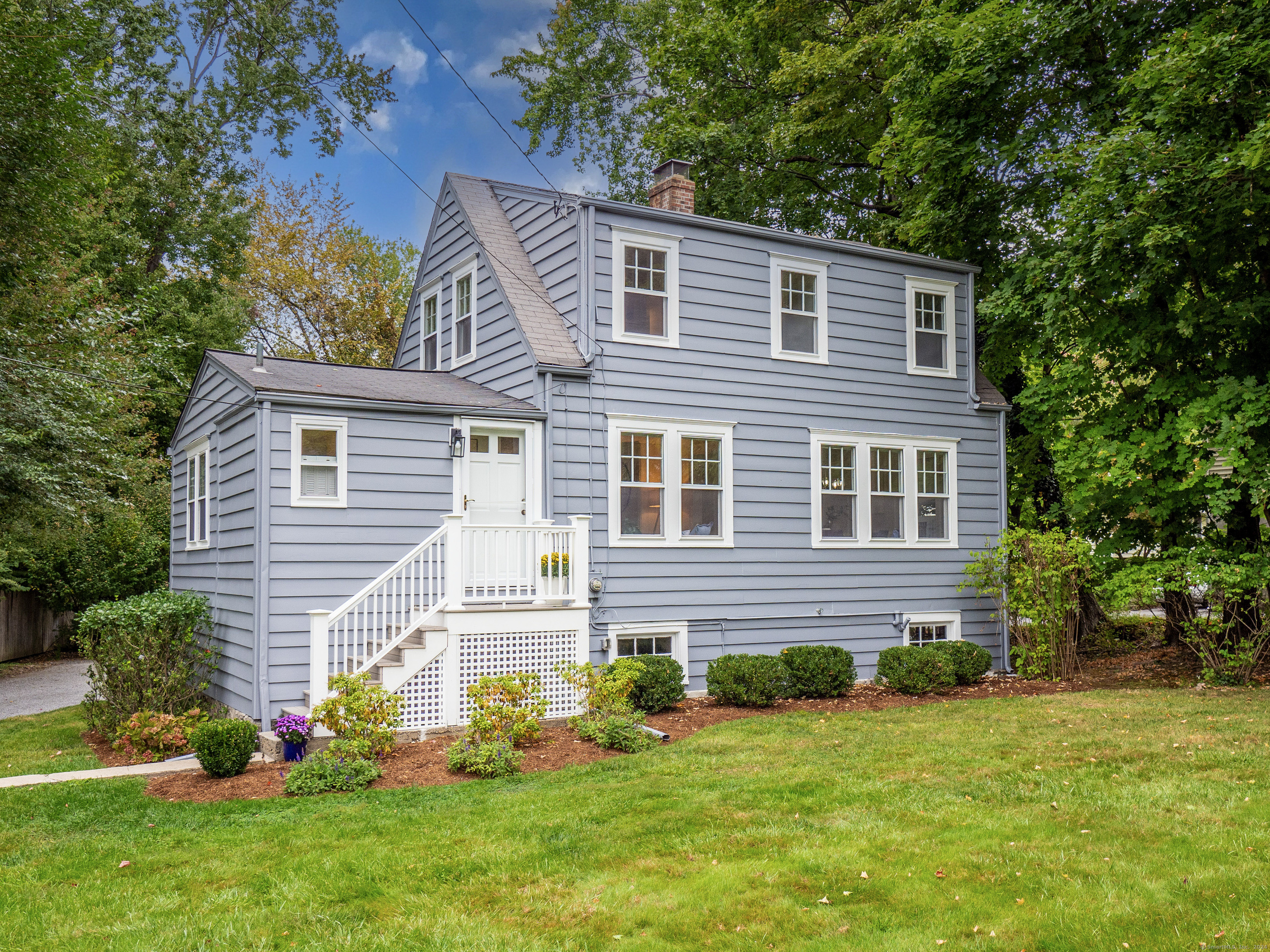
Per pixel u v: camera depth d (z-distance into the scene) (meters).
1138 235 12.67
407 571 11.93
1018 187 16.77
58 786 8.77
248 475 11.56
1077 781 7.80
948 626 16.03
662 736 10.31
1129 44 14.13
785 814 7.16
